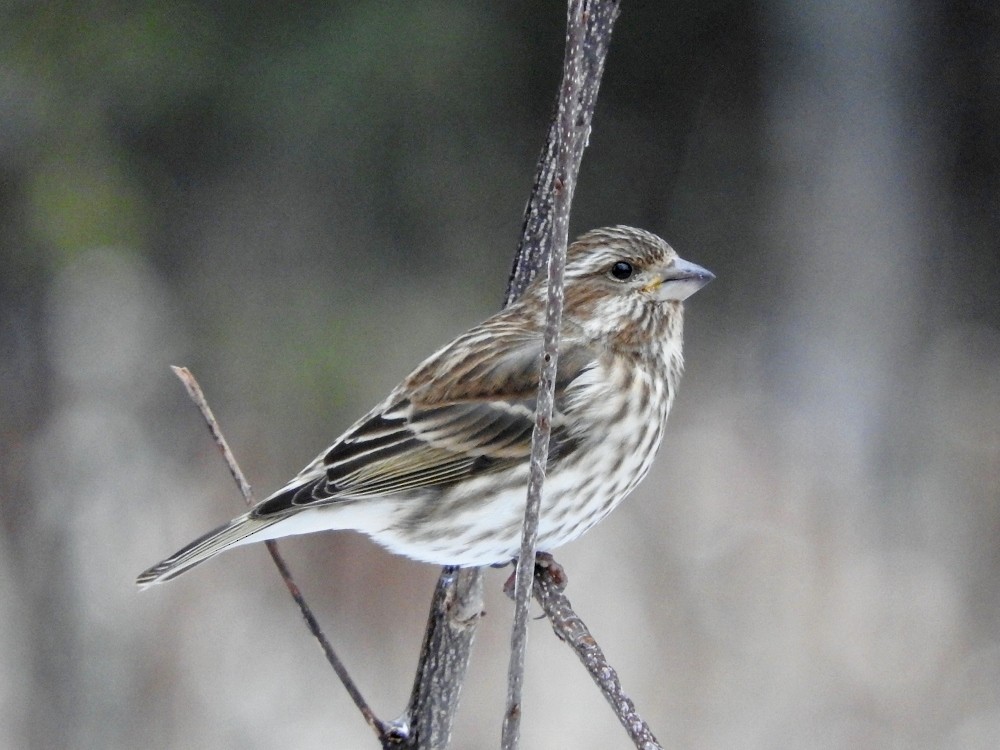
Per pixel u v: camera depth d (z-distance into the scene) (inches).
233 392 689.0
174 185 702.5
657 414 280.8
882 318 768.3
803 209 781.3
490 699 510.9
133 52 655.8
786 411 735.7
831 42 773.3
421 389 275.1
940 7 802.2
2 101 651.5
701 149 818.8
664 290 279.9
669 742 493.0
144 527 597.0
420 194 730.2
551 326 180.9
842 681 513.0
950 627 542.3
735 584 561.9
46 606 561.6
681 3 802.8
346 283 725.3
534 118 760.3
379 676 547.2
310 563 577.6
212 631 551.8
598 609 549.3
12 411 640.4
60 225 645.9
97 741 536.1
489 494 269.3
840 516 609.0
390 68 683.4
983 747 481.4
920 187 794.2
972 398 725.3
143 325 661.9
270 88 684.7
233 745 521.7
